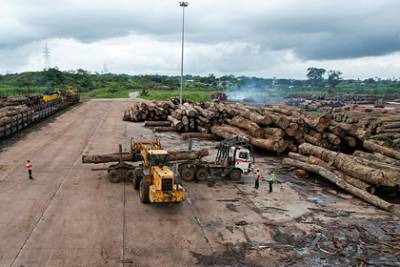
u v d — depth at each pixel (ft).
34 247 39.81
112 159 66.69
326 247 42.73
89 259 37.70
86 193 57.93
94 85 454.81
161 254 39.45
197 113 118.93
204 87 500.33
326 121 90.58
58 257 37.88
